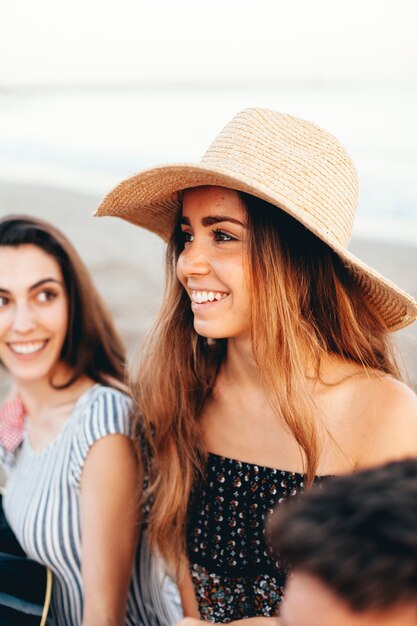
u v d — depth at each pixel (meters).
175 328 1.89
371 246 8.27
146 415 1.91
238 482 1.79
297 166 1.60
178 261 1.72
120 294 6.77
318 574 0.60
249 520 1.77
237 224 1.62
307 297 1.70
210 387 1.88
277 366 1.65
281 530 0.63
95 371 2.20
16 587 1.88
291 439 1.74
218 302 1.68
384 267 7.54
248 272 1.63
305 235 1.66
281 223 1.63
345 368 1.75
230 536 1.79
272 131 1.63
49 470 2.06
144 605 2.08
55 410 2.14
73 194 10.76
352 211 1.73
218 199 1.62
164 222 1.99
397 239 8.49
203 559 1.83
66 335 2.16
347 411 1.71
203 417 1.87
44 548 2.00
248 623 1.57
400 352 1.96
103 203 1.82
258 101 16.70
